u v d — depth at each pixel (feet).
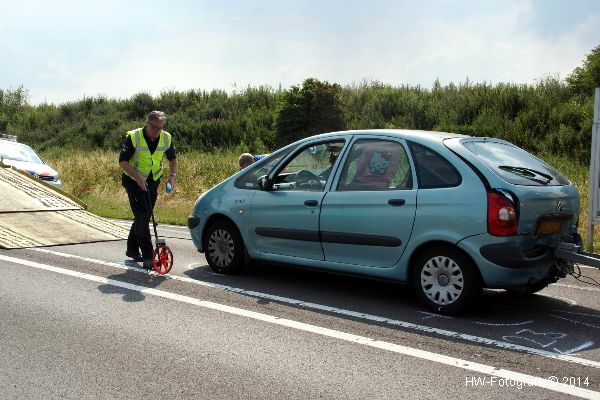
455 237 18.86
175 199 60.70
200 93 132.98
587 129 75.82
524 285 18.83
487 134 84.38
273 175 23.75
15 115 144.77
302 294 21.95
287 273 25.54
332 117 88.99
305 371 14.47
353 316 19.20
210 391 13.26
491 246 18.33
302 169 23.17
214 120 115.44
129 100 137.59
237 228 24.72
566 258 19.48
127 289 22.12
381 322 18.60
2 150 55.67
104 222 37.52
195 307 19.90
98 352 15.62
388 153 21.03
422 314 19.57
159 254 24.61
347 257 21.45
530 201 18.69
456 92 102.73
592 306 21.08
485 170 18.99
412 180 20.11
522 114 86.12
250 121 110.42
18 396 12.93
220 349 15.93
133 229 26.91
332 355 15.60
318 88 88.99
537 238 19.10
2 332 17.11
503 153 20.92
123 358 15.21
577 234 21.09
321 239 21.94
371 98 106.42
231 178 25.49
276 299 21.15
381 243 20.47
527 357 15.62
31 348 15.85
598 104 30.86
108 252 29.32
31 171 52.85
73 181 72.43
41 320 18.24
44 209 37.70
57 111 141.59
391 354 15.72
